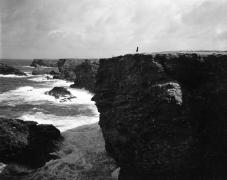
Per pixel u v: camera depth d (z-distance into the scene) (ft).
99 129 92.48
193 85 59.57
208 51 72.54
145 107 57.88
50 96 154.10
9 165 69.72
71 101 144.05
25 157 73.72
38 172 67.41
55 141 78.84
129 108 60.95
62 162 70.54
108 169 67.51
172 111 54.39
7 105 128.16
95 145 79.66
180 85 57.11
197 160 55.06
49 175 65.51
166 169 55.67
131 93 62.13
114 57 74.38
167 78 58.34
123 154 61.46
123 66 68.49
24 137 75.51
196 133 54.75
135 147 58.75
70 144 80.28
